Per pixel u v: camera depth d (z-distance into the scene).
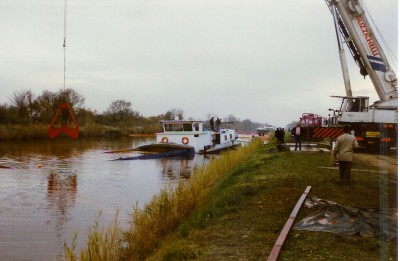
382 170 17.70
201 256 7.66
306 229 8.89
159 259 8.30
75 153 42.84
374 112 26.52
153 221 10.98
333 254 7.39
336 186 13.75
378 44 25.53
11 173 28.05
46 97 77.94
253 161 23.20
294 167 18.62
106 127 90.62
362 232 8.56
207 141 47.34
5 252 11.39
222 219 10.20
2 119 67.88
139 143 62.97
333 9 25.95
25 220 15.12
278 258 7.22
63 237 12.94
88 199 19.27
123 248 9.76
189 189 14.38
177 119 45.31
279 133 32.12
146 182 24.73
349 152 13.92
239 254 7.60
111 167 32.00
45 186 23.05
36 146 51.62
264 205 11.33
